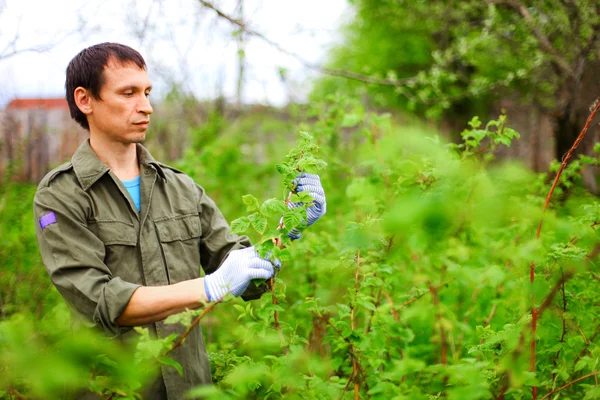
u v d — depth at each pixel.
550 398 2.21
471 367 1.79
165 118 8.19
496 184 2.09
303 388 1.86
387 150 1.42
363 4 9.96
